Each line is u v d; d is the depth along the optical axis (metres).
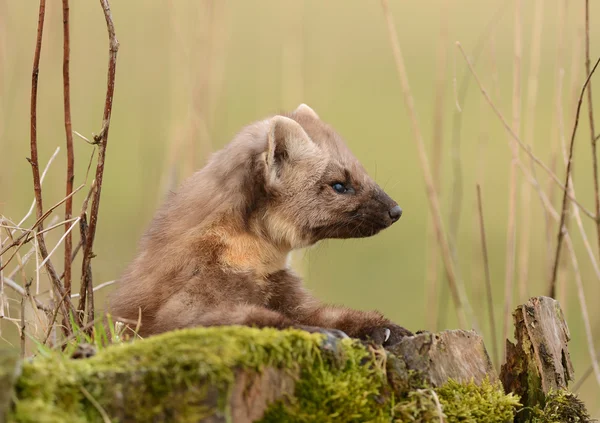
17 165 14.73
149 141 16.41
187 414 5.71
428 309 13.21
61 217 13.86
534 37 12.89
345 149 10.63
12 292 12.39
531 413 7.98
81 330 8.14
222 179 9.42
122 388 5.67
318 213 10.16
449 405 7.17
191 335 6.05
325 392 6.36
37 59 9.05
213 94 14.47
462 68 23.50
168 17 15.31
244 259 9.05
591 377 15.88
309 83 19.14
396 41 12.60
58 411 5.44
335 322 8.43
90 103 15.86
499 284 19.08
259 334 6.16
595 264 10.64
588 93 10.60
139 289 8.84
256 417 6.04
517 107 12.04
